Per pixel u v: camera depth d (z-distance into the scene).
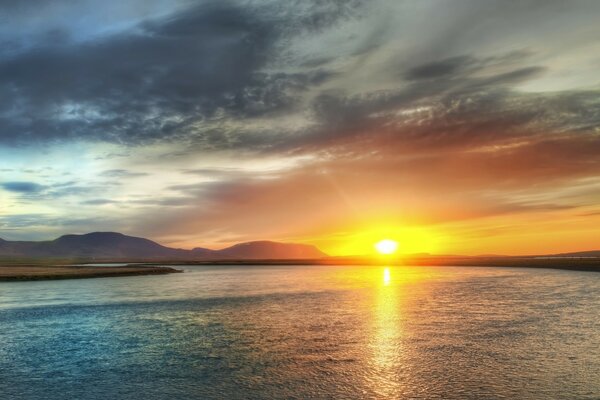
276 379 21.02
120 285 80.44
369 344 27.69
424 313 39.81
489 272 113.00
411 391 18.95
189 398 18.81
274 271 150.38
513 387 19.09
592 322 33.78
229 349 27.08
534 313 38.47
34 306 48.69
